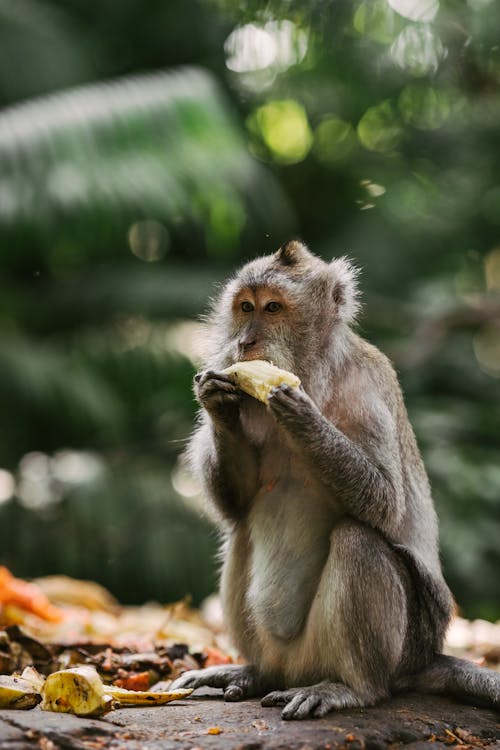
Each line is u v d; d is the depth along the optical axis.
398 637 6.37
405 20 16.97
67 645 7.56
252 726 5.70
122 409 17.22
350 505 6.35
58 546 16.00
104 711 5.64
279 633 6.64
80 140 14.93
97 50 20.72
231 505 7.09
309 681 6.52
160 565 15.67
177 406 17.86
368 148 22.09
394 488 6.54
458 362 19.41
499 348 21.62
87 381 16.61
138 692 6.27
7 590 8.83
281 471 6.84
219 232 18.56
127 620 9.71
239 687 6.67
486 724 6.19
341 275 7.21
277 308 6.96
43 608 8.95
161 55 21.38
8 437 16.94
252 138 22.20
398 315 18.36
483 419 17.81
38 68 18.59
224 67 21.03
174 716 5.89
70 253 18.55
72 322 17.78
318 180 22.58
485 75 18.16
